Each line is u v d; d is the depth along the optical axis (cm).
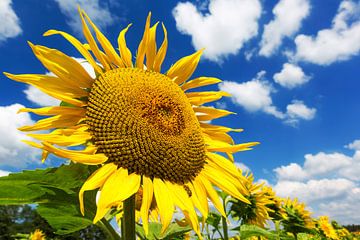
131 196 313
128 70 352
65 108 316
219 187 362
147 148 317
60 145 292
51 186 287
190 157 347
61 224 347
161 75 372
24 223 6181
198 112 411
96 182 279
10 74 303
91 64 329
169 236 418
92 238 6253
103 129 313
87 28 331
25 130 302
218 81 408
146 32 367
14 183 275
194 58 399
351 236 1645
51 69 317
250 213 738
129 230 308
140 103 327
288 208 900
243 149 393
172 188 321
